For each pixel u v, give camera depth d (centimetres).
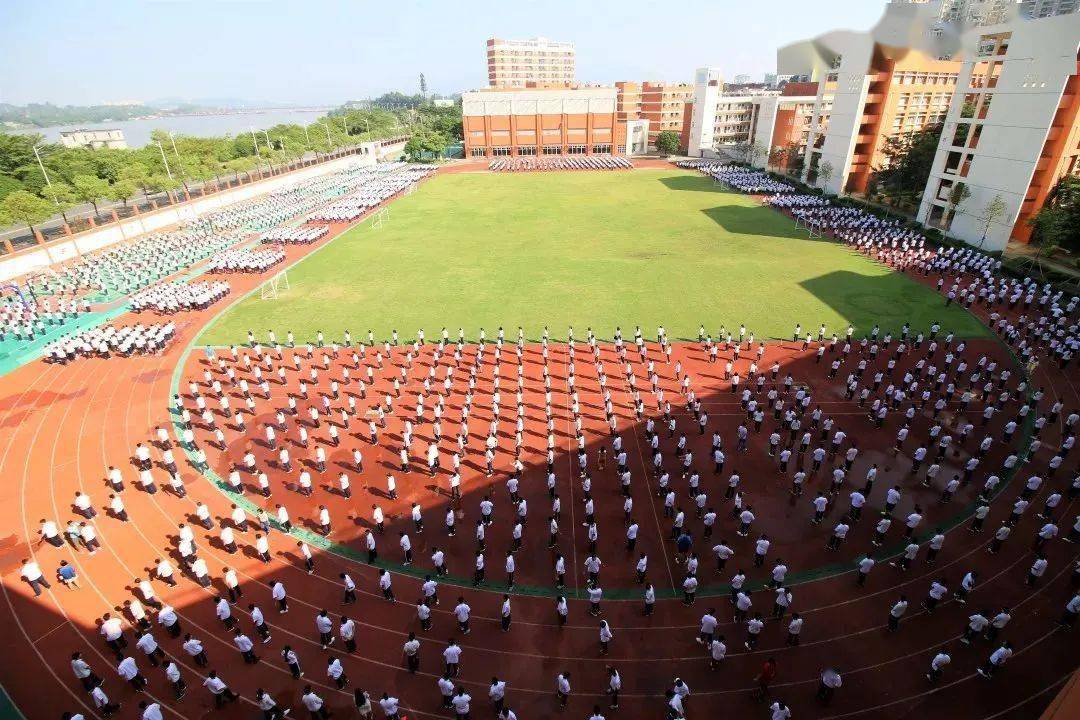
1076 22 4675
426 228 7412
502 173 11794
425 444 2961
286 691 1780
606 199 9069
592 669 1830
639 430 3041
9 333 4259
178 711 1723
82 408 3325
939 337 3981
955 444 2847
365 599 2098
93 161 8012
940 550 2247
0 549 2334
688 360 3784
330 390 3484
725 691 1755
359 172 11706
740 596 1906
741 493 2580
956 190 5997
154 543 2352
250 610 2053
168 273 5675
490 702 1733
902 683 1762
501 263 5872
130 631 1978
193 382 3312
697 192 9494
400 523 2444
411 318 4522
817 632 1936
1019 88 5250
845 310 4472
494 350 3962
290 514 2500
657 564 2223
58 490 2667
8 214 5681
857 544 2295
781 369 3625
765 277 5256
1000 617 1831
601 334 4181
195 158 8925
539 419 3153
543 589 2128
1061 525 2352
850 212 7181
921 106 8262
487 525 2414
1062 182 5441
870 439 2922
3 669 1855
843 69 8312
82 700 1764
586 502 2542
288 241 6750
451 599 2094
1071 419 2830
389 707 1619
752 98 13575
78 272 5588
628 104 14238
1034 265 5134
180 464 2822
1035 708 1686
